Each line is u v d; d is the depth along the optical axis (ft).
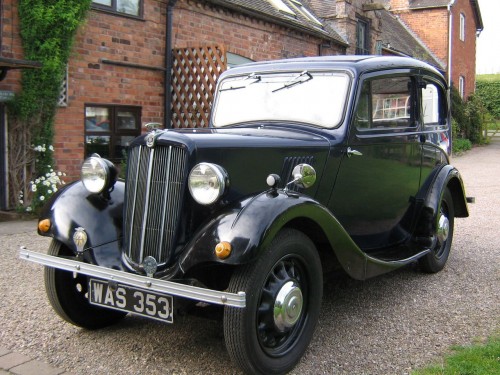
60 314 12.43
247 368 9.97
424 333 12.60
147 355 11.59
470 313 13.88
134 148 11.13
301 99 14.24
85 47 27.96
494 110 120.88
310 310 11.27
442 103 18.83
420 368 10.75
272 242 10.20
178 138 10.53
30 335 12.57
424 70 16.94
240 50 37.78
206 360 11.34
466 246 21.34
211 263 10.17
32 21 25.11
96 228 11.70
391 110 15.29
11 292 15.43
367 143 14.08
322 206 11.08
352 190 13.89
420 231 16.69
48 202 12.34
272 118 14.33
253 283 9.82
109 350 11.84
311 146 12.56
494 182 41.75
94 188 12.03
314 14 52.65
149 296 10.43
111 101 29.53
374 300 14.96
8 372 10.74
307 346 11.18
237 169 11.01
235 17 37.06
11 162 25.68
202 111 31.22
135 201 11.05
